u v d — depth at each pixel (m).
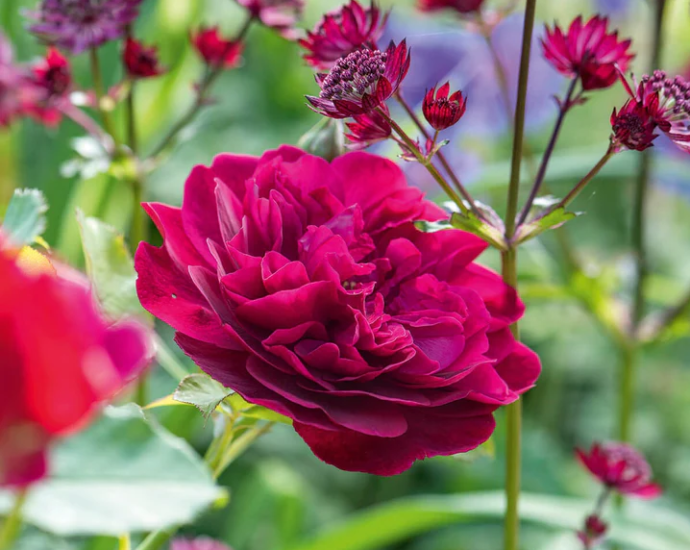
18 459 0.28
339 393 0.39
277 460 0.83
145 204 0.41
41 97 0.51
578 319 0.85
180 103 0.76
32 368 0.28
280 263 0.40
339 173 0.44
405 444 0.40
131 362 0.30
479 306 0.42
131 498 0.34
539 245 0.63
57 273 0.36
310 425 0.39
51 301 0.28
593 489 0.77
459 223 0.43
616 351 0.91
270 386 0.39
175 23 0.64
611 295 0.63
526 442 0.81
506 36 0.88
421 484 0.83
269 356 0.40
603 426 0.89
